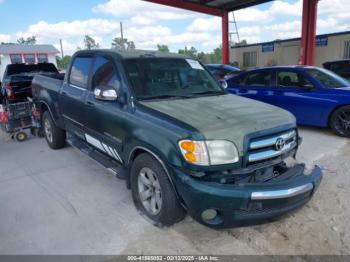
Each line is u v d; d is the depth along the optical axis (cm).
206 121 284
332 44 2086
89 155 435
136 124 319
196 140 263
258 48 2542
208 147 264
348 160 504
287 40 2325
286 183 279
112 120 359
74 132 488
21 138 663
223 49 1816
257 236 302
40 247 288
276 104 722
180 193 277
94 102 398
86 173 467
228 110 320
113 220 332
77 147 473
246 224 285
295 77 696
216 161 266
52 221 332
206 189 258
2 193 404
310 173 310
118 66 370
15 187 422
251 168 281
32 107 652
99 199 382
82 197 388
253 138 281
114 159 391
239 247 285
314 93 662
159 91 362
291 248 283
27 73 826
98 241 296
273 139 297
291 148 326
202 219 274
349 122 627
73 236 305
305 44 1438
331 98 639
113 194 395
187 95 377
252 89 764
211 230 312
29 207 364
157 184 307
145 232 309
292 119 331
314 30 1409
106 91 341
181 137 269
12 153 580
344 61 1052
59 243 294
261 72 755
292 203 287
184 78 405
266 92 736
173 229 313
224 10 1730
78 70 465
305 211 346
